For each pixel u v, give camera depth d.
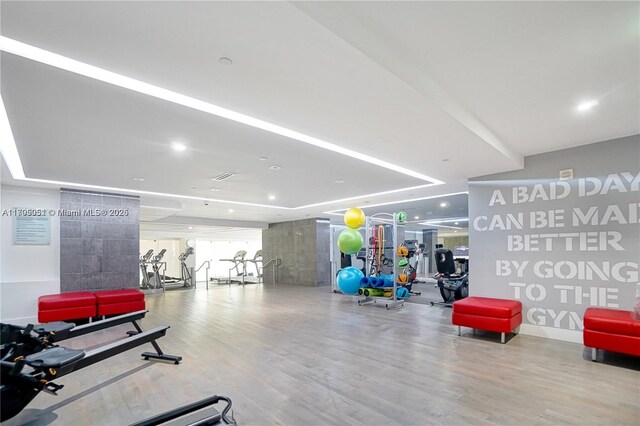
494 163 4.54
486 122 3.48
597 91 2.74
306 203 8.48
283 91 2.51
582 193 4.27
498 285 5.01
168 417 2.33
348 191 6.90
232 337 4.69
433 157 4.26
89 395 2.89
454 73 2.49
